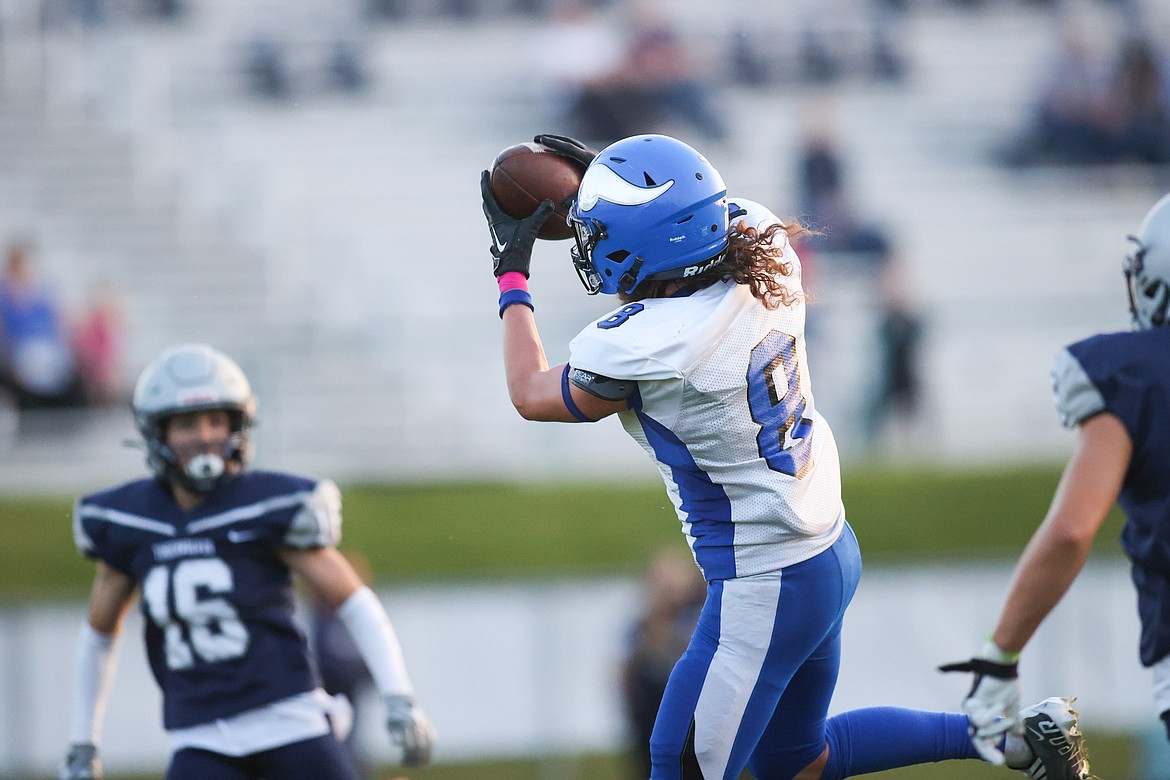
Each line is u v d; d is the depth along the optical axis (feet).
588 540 124.67
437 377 150.71
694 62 192.54
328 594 50.26
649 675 82.99
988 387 154.51
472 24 198.90
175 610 48.57
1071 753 41.24
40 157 169.89
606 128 176.14
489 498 133.59
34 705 91.76
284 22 192.85
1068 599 93.50
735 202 41.57
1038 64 198.39
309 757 48.73
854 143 187.11
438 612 96.73
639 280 39.75
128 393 140.26
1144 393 35.91
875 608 98.12
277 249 164.86
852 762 44.32
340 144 181.88
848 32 196.44
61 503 131.13
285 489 49.75
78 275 158.71
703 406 38.75
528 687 96.68
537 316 155.74
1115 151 181.68
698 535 40.57
